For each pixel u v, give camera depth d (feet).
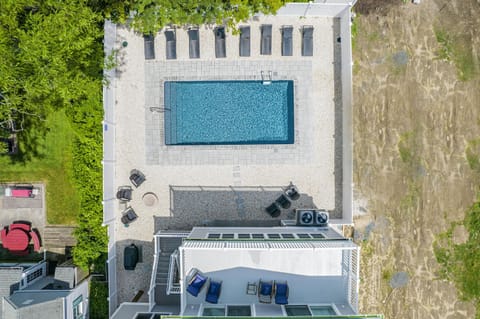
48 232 54.34
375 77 53.93
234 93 54.24
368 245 54.44
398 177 54.34
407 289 54.80
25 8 40.75
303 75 53.88
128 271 54.70
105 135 50.52
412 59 53.88
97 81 47.55
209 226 54.34
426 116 54.24
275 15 51.65
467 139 54.49
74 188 53.98
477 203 54.85
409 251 54.65
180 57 53.88
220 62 53.88
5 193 53.72
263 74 53.83
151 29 49.03
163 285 50.78
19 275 48.67
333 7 50.37
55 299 45.60
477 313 55.11
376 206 54.34
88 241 51.21
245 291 43.09
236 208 54.60
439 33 53.83
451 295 55.01
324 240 44.16
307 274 43.14
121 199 53.72
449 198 54.70
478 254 54.95
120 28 53.57
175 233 50.83
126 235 54.54
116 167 54.24
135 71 53.83
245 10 47.67
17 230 52.80
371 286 54.60
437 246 54.90
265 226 54.49
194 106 54.39
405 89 53.98
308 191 54.54
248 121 54.44
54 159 53.83
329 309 41.55
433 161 54.49
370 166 54.29
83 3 42.47
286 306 42.22
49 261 54.70
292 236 46.78
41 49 38.75
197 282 42.47
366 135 54.13
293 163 54.34
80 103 49.26
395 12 53.47
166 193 54.54
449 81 54.13
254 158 54.34
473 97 54.34
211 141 54.60
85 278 53.01
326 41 53.88
